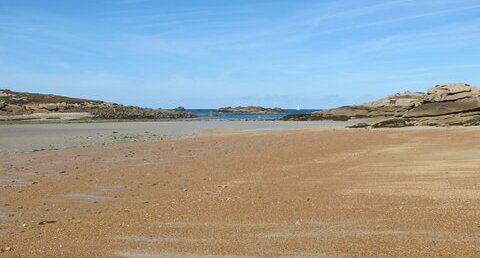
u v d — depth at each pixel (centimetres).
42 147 3466
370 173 1803
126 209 1265
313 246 877
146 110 13575
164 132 5403
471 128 4459
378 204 1239
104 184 1702
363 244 880
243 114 18950
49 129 5919
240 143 3525
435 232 952
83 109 12088
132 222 1105
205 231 1005
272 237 946
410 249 842
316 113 10369
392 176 1709
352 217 1102
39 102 12875
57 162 2411
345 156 2441
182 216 1153
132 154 2791
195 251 864
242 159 2419
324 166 2062
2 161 2478
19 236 998
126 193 1520
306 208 1214
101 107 13012
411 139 3425
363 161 2191
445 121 5800
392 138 3581
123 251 873
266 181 1694
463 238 903
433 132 4041
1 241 958
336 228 1006
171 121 9388
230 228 1027
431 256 802
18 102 12388
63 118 9581
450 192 1373
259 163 2238
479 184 1489
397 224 1025
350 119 9588
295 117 10181
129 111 12612
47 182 1756
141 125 7200
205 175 1889
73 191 1566
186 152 2886
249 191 1493
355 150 2747
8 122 7981
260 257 821
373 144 3119
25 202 1392
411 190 1426
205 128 6294
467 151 2442
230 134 4719
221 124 7706
